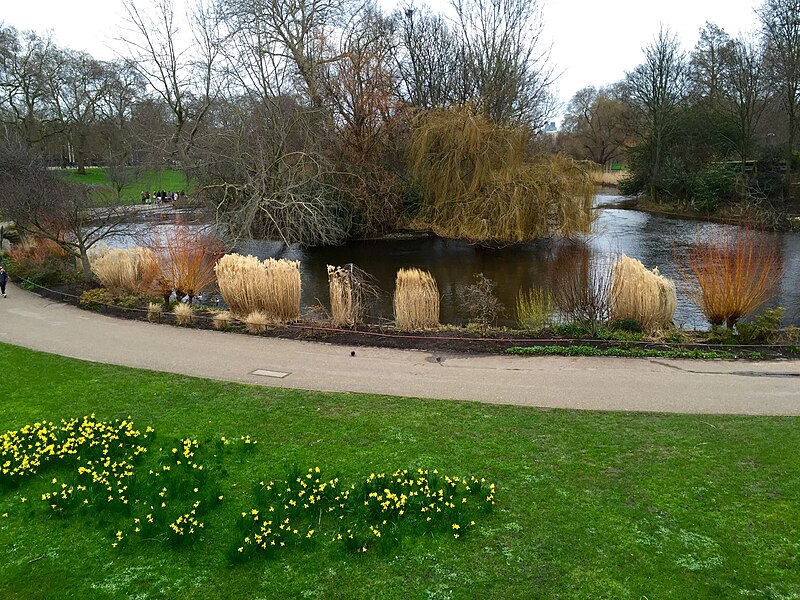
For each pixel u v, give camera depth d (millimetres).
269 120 24828
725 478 5891
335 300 12594
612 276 13031
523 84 34156
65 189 18219
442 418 7520
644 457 6363
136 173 36844
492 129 25594
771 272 15492
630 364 9898
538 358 10320
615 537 5023
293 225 23219
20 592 4566
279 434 7078
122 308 14133
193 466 6188
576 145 60156
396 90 29453
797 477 5871
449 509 5363
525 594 4418
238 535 5051
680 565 4676
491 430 7125
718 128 38438
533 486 5828
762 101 38781
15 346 11242
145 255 15938
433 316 12797
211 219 23047
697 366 9750
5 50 39844
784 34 32344
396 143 28125
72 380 9172
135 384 8977
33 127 43625
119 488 5820
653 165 42469
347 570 4707
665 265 21078
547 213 24188
